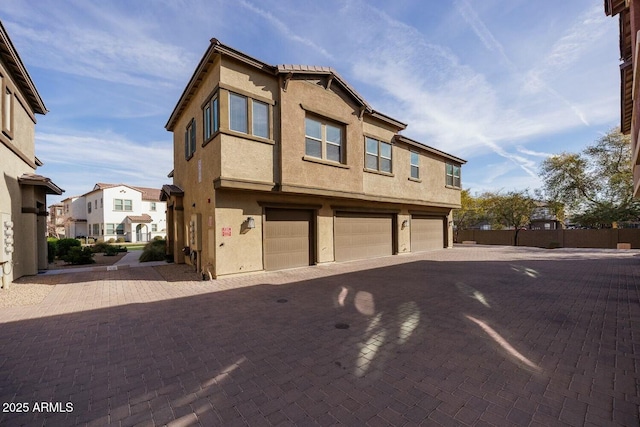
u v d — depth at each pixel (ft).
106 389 9.68
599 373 10.48
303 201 36.37
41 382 10.13
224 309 19.03
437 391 9.35
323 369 10.94
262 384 9.91
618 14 22.53
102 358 12.03
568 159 80.28
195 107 35.50
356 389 9.53
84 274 32.50
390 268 36.06
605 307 19.12
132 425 7.82
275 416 8.13
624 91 29.71
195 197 35.45
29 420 8.04
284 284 26.68
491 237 84.58
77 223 122.52
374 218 47.52
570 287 25.14
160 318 17.24
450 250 60.59
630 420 7.80
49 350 12.81
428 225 60.59
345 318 17.07
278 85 31.37
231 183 27.43
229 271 29.68
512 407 8.44
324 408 8.49
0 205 25.59
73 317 17.44
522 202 91.35
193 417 8.13
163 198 49.06
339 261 41.09
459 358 11.78
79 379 10.34
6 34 25.36
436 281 27.89
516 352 12.32
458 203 64.80
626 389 9.39
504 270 34.47
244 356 12.15
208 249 30.73
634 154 24.84
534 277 29.91
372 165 43.52
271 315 17.72
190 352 12.57
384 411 8.31
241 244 30.66
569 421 7.79
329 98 35.45
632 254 53.16
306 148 33.42
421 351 12.48
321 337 14.17
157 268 36.65
